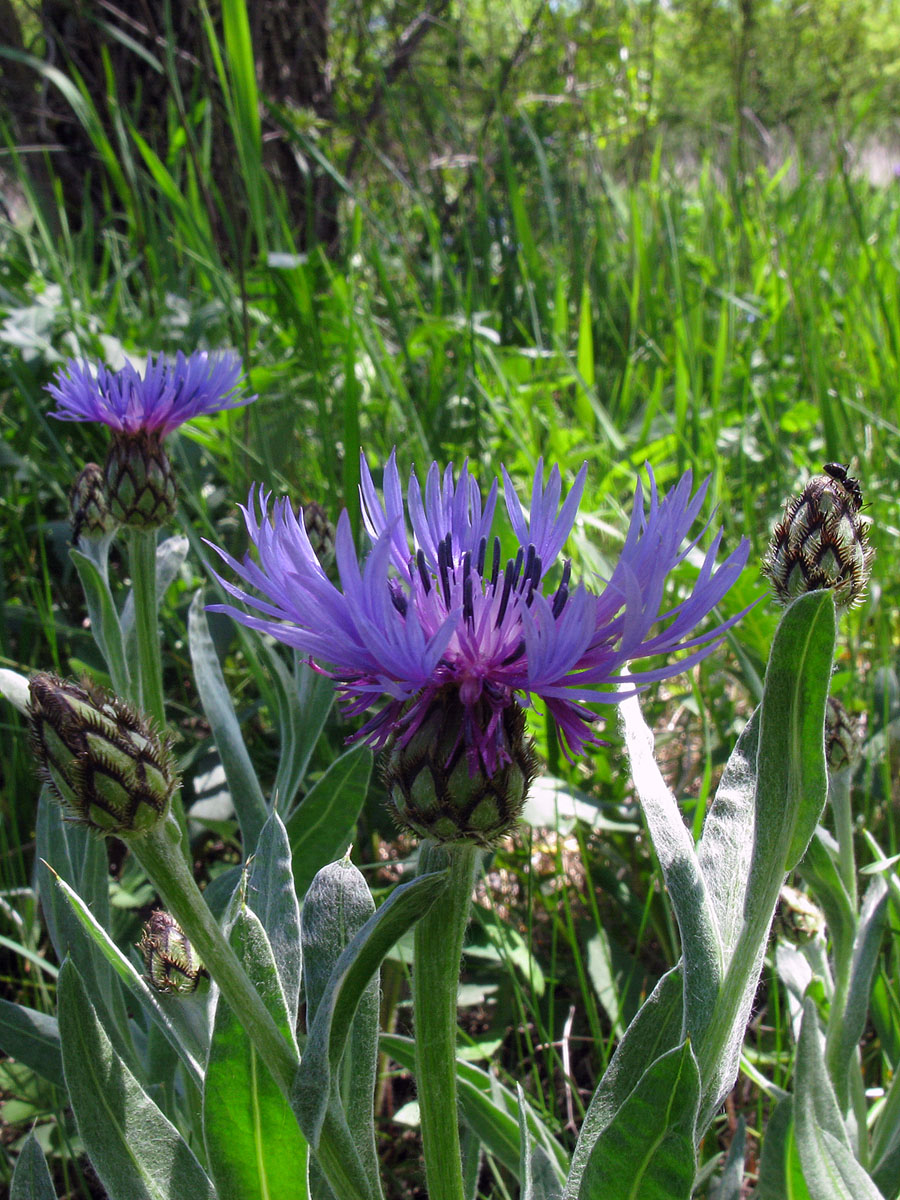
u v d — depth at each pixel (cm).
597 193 67
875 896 19
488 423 43
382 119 71
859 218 50
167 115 58
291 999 14
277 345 47
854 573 16
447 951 12
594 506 35
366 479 14
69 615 37
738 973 13
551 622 11
